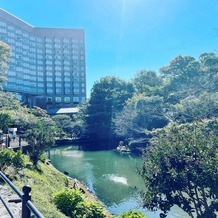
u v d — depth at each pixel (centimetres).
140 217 730
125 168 2348
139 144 3253
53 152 3453
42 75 8075
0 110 2923
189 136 905
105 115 4516
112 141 4359
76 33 8762
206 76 3438
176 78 4416
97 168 2367
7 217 479
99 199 1427
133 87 5100
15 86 7125
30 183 971
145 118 3453
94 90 4809
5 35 7094
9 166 1005
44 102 7631
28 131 1617
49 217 671
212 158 796
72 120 5456
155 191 863
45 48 8181
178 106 3036
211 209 789
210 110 2422
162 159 881
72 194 848
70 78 8581
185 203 836
